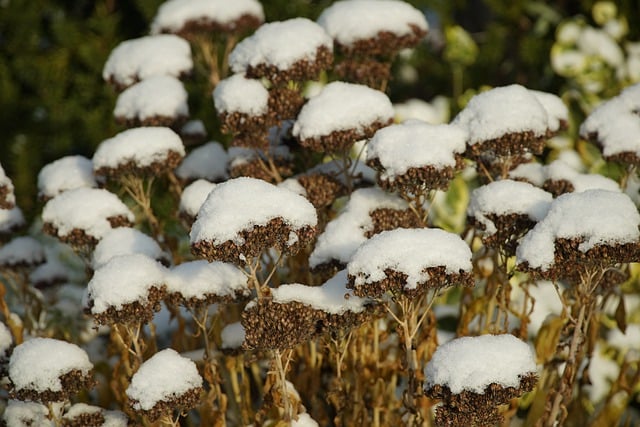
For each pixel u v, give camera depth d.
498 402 3.53
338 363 4.38
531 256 3.88
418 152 4.13
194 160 5.67
